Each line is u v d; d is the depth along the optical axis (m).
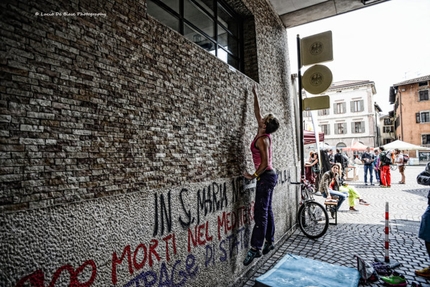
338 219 6.84
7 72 1.35
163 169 2.33
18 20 1.41
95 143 1.77
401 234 5.44
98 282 1.73
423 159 28.92
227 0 4.19
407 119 31.58
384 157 12.52
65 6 1.64
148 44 2.26
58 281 1.51
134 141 2.07
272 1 5.73
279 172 5.20
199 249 2.73
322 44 6.54
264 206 3.50
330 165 11.77
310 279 3.30
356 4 6.10
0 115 1.32
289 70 6.75
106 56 1.88
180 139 2.57
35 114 1.46
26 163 1.41
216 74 3.26
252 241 3.46
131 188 2.02
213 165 3.07
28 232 1.39
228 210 3.31
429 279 3.54
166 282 2.29
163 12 2.94
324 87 6.57
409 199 9.33
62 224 1.55
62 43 1.61
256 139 3.62
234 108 3.64
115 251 1.85
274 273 3.48
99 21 1.85
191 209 2.64
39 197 1.45
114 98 1.92
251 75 4.63
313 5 6.03
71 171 1.62
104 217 1.79
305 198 5.87
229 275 3.26
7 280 1.30
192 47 2.84
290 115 6.45
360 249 4.65
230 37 4.41
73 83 1.66
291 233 5.71
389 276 3.48
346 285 3.15
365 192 11.12
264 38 5.08
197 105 2.86
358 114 39.06
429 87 30.12
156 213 2.22
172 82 2.51
